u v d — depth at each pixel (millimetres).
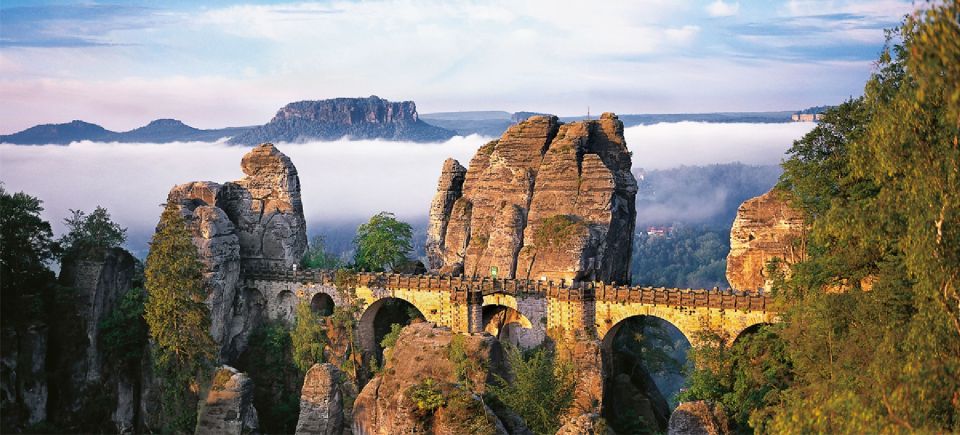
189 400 100125
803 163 77938
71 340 101438
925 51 39094
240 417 95812
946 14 38875
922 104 43219
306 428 90375
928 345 41500
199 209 111500
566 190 116312
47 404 98875
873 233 49312
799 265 73062
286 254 119625
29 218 102062
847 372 52969
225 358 111062
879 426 40219
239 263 114938
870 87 52656
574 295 100062
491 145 131250
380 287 112062
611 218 113625
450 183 134750
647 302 97438
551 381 77062
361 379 109750
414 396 48562
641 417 101000
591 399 95125
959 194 41969
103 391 102625
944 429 40469
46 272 104250
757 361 87312
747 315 91500
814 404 44875
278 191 122688
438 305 108625
